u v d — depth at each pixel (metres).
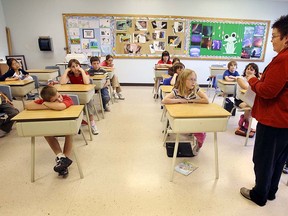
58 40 6.02
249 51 6.22
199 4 5.82
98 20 5.85
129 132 2.95
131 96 5.07
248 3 5.86
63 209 1.54
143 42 6.05
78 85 2.86
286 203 1.64
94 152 2.38
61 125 1.63
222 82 3.45
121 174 1.97
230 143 2.68
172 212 1.53
